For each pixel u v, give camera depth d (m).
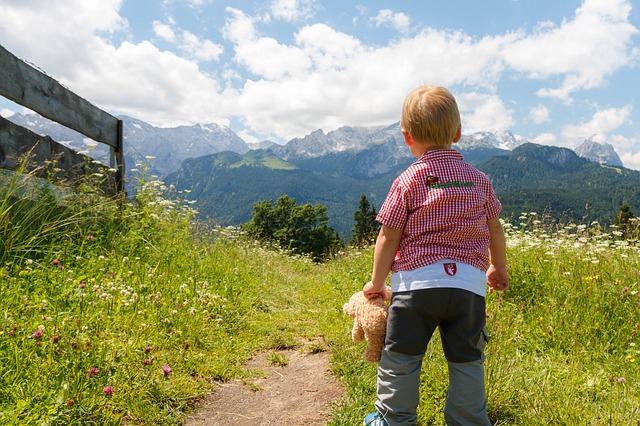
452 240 2.43
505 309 4.92
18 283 4.10
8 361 2.99
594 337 4.26
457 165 2.54
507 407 3.00
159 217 7.41
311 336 4.90
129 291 4.54
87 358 3.12
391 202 2.54
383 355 2.55
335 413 3.10
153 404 3.03
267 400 3.41
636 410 2.89
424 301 2.37
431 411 2.97
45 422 2.52
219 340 4.40
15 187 4.84
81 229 5.80
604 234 7.46
